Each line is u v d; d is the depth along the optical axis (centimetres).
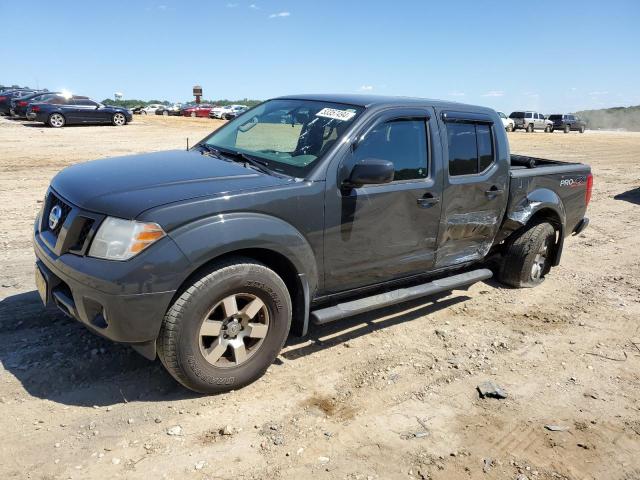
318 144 395
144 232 304
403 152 427
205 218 323
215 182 349
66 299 333
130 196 324
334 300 424
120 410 328
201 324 328
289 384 373
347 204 387
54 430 305
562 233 606
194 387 340
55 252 333
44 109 2503
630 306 560
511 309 537
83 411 324
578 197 620
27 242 645
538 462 313
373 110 414
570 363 434
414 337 462
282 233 352
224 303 337
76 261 317
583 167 623
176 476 279
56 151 1554
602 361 441
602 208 1088
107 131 2391
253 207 341
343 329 468
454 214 471
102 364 374
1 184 1012
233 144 451
